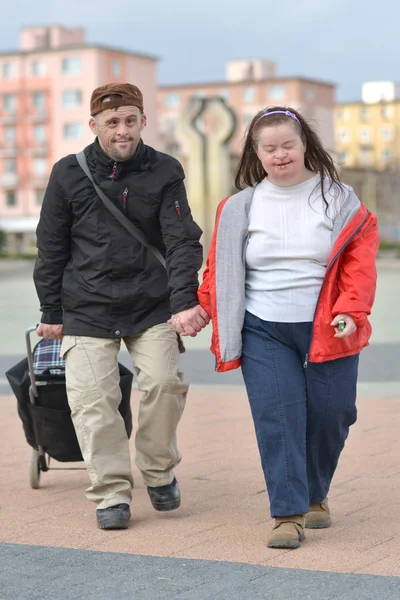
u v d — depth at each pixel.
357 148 172.50
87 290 7.00
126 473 6.98
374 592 5.36
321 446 6.61
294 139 6.23
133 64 142.25
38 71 140.62
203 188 57.06
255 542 6.45
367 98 171.88
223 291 6.39
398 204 121.69
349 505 7.37
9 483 8.30
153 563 5.97
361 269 6.19
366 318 6.19
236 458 9.08
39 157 141.88
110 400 7.01
